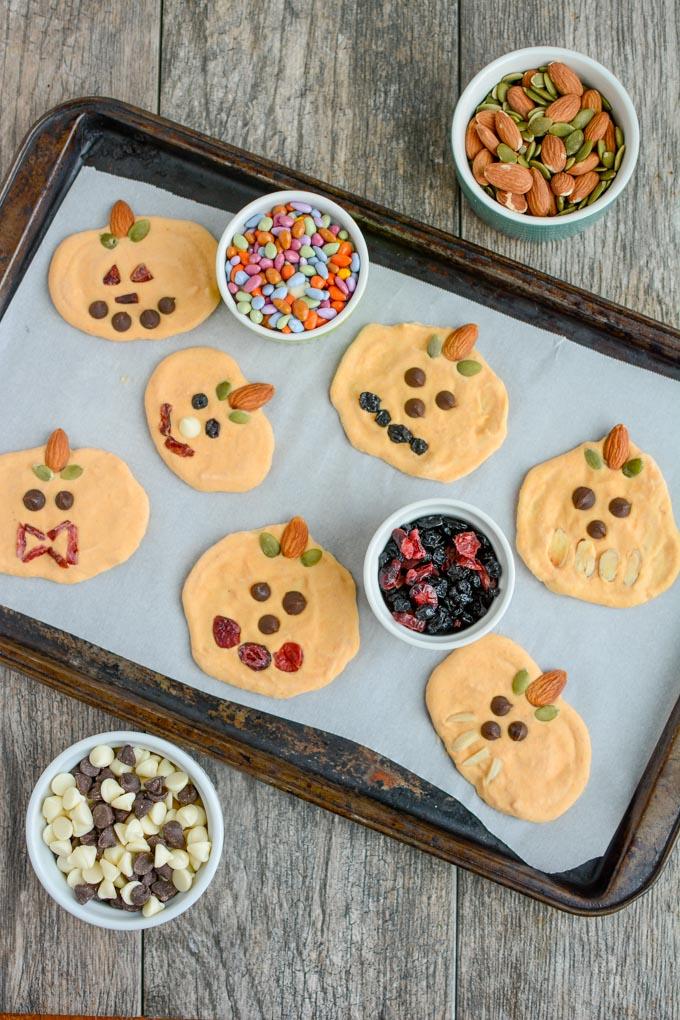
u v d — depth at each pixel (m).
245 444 0.76
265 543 0.75
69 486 0.76
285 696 0.75
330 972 0.77
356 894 0.77
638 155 0.78
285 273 0.74
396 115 0.79
